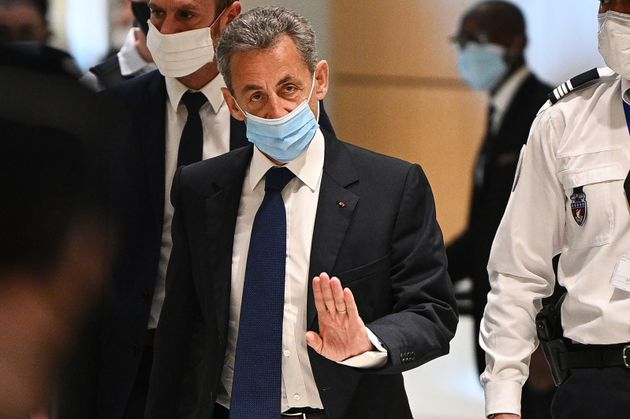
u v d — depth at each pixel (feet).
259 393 18.67
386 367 17.33
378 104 49.93
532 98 47.19
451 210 49.83
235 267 19.51
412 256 18.95
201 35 24.20
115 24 43.57
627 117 20.24
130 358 23.82
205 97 24.89
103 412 23.57
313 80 19.31
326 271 18.67
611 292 19.70
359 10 49.37
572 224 20.48
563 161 20.51
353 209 19.06
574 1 49.39
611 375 19.74
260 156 19.72
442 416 45.11
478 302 45.44
